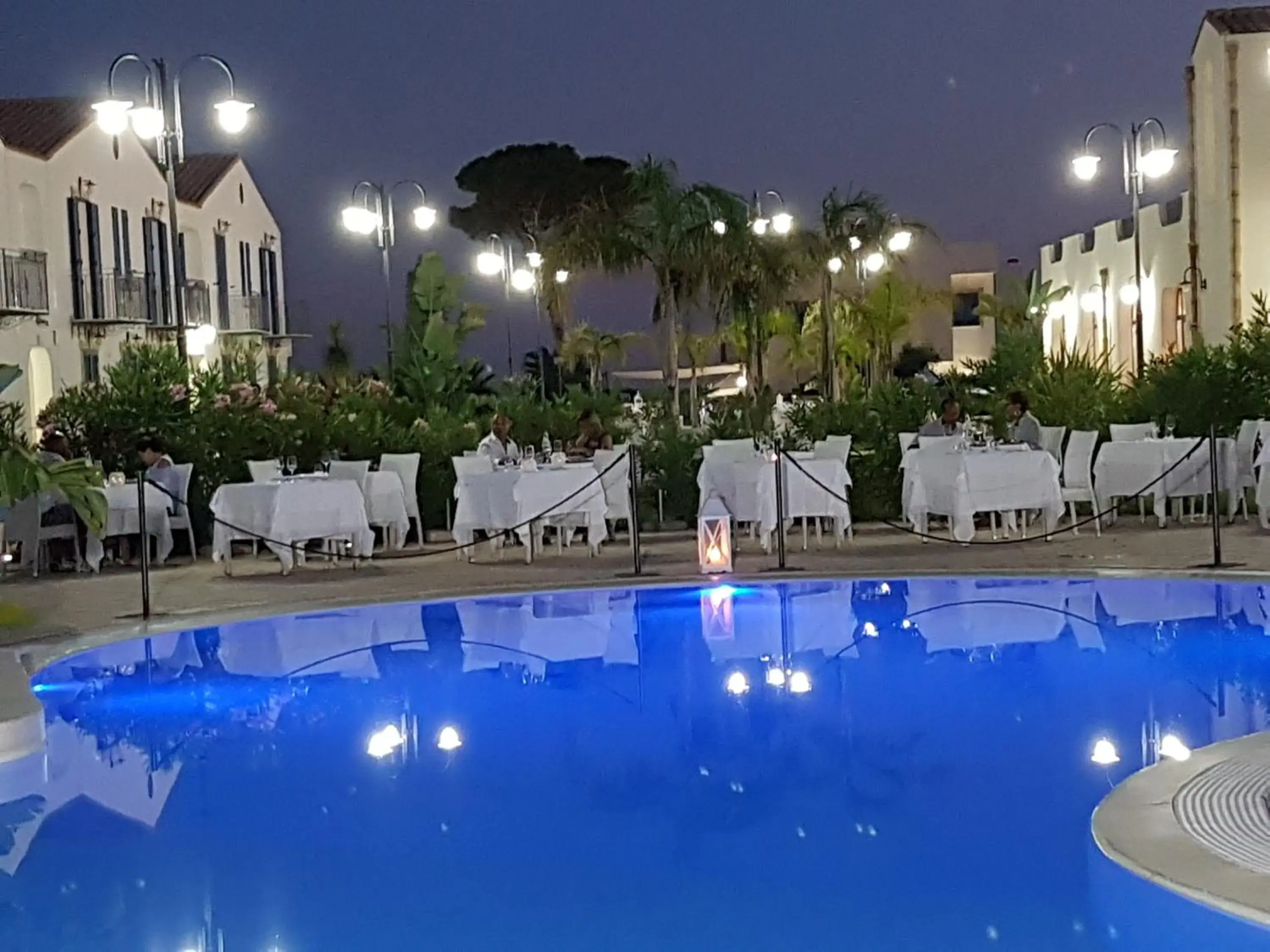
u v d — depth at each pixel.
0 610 11.09
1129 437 15.80
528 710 8.05
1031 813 5.65
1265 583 11.37
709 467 14.59
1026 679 8.35
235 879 5.21
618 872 5.15
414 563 14.70
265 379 33.22
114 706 8.49
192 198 32.47
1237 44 24.77
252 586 13.24
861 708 7.72
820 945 4.41
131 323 27.50
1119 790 5.64
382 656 9.93
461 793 6.31
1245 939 4.29
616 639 10.30
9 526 14.37
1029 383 17.91
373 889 5.05
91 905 4.96
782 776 6.41
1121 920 4.48
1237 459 14.82
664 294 26.39
